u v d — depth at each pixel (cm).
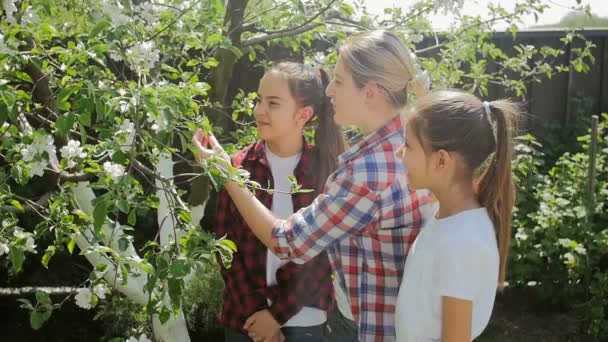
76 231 196
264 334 218
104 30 178
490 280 159
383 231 184
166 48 247
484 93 367
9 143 182
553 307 448
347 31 356
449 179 164
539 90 558
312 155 229
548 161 539
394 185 181
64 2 225
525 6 348
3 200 193
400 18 322
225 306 228
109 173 173
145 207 181
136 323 354
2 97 161
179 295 173
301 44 396
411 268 167
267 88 221
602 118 559
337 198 181
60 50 183
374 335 188
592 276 436
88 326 405
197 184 314
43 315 180
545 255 428
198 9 281
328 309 223
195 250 174
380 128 185
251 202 190
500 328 430
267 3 328
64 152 180
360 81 185
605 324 413
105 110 164
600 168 462
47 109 209
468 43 345
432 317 161
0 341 385
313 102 223
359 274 190
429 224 168
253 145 233
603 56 557
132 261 178
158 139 171
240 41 306
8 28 184
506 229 169
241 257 221
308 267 219
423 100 166
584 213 432
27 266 425
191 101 185
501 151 166
